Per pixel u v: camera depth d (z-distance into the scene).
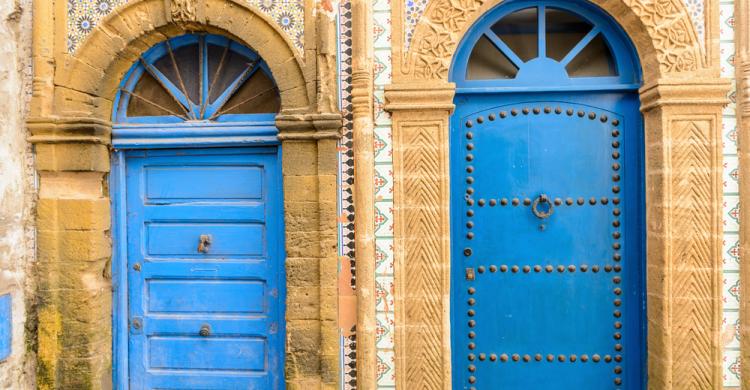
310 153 3.26
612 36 3.30
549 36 3.46
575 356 3.35
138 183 3.56
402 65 3.17
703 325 3.06
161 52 3.50
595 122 3.32
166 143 3.43
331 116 3.15
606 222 3.32
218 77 3.52
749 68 2.96
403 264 3.17
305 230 3.27
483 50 3.45
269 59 3.25
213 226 3.52
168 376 3.55
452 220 3.35
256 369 3.50
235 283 3.51
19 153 3.33
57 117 3.31
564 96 3.33
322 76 3.19
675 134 3.04
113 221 3.54
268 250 3.45
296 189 3.26
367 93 3.12
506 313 3.37
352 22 3.18
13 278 3.28
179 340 3.55
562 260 3.35
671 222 3.04
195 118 3.49
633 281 3.30
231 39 3.40
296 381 3.27
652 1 3.05
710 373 3.06
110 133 3.47
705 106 3.02
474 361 3.38
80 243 3.36
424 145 3.16
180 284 3.54
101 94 3.38
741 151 3.03
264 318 3.48
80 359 3.35
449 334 3.20
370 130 3.15
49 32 3.34
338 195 3.23
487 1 3.15
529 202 3.34
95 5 3.32
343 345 3.25
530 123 3.34
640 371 3.30
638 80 3.24
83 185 3.41
